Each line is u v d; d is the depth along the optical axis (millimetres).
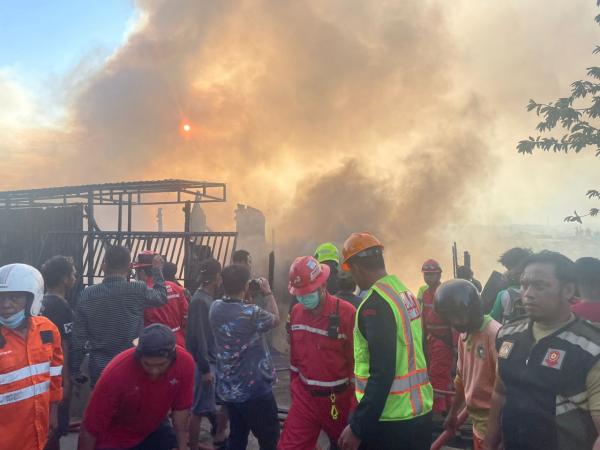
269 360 4312
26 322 3064
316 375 3707
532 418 2234
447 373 6074
